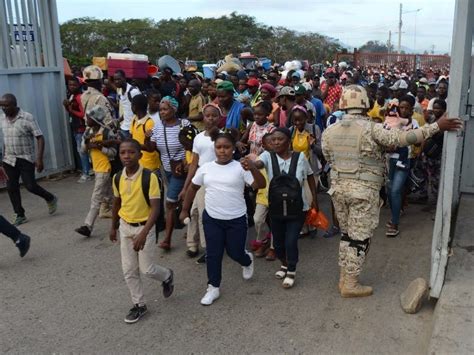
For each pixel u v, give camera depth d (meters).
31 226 6.52
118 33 74.50
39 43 8.72
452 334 3.35
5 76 8.07
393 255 5.29
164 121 5.45
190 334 3.84
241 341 3.71
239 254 4.42
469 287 3.92
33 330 3.95
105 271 5.06
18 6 8.28
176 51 76.94
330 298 4.35
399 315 3.99
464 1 3.69
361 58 35.31
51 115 8.97
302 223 4.54
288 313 4.11
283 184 4.38
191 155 5.19
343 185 4.21
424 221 6.39
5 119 6.44
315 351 3.55
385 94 9.13
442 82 8.27
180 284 4.74
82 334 3.88
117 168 6.04
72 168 9.48
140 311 4.07
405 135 3.86
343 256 4.34
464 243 4.72
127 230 3.99
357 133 4.06
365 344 3.62
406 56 34.09
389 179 5.73
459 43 3.73
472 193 6.25
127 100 8.17
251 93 9.93
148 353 3.60
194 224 5.27
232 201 4.22
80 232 5.93
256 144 5.59
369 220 4.20
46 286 4.75
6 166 6.48
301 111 5.67
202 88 10.58
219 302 4.35
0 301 4.45
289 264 4.55
